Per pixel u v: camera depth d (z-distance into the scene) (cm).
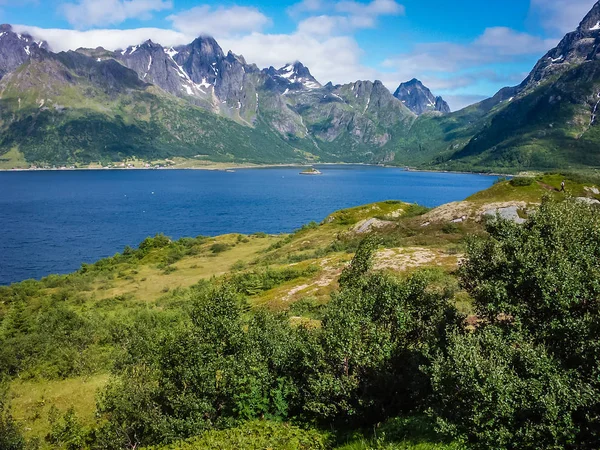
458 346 1234
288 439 1587
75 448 2319
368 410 1630
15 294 8212
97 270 10150
